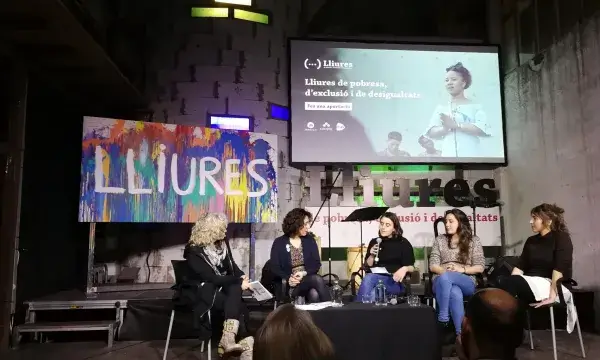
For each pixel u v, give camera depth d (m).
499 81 5.76
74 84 4.52
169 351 3.56
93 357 3.39
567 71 4.73
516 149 5.56
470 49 5.76
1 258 3.70
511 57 5.68
